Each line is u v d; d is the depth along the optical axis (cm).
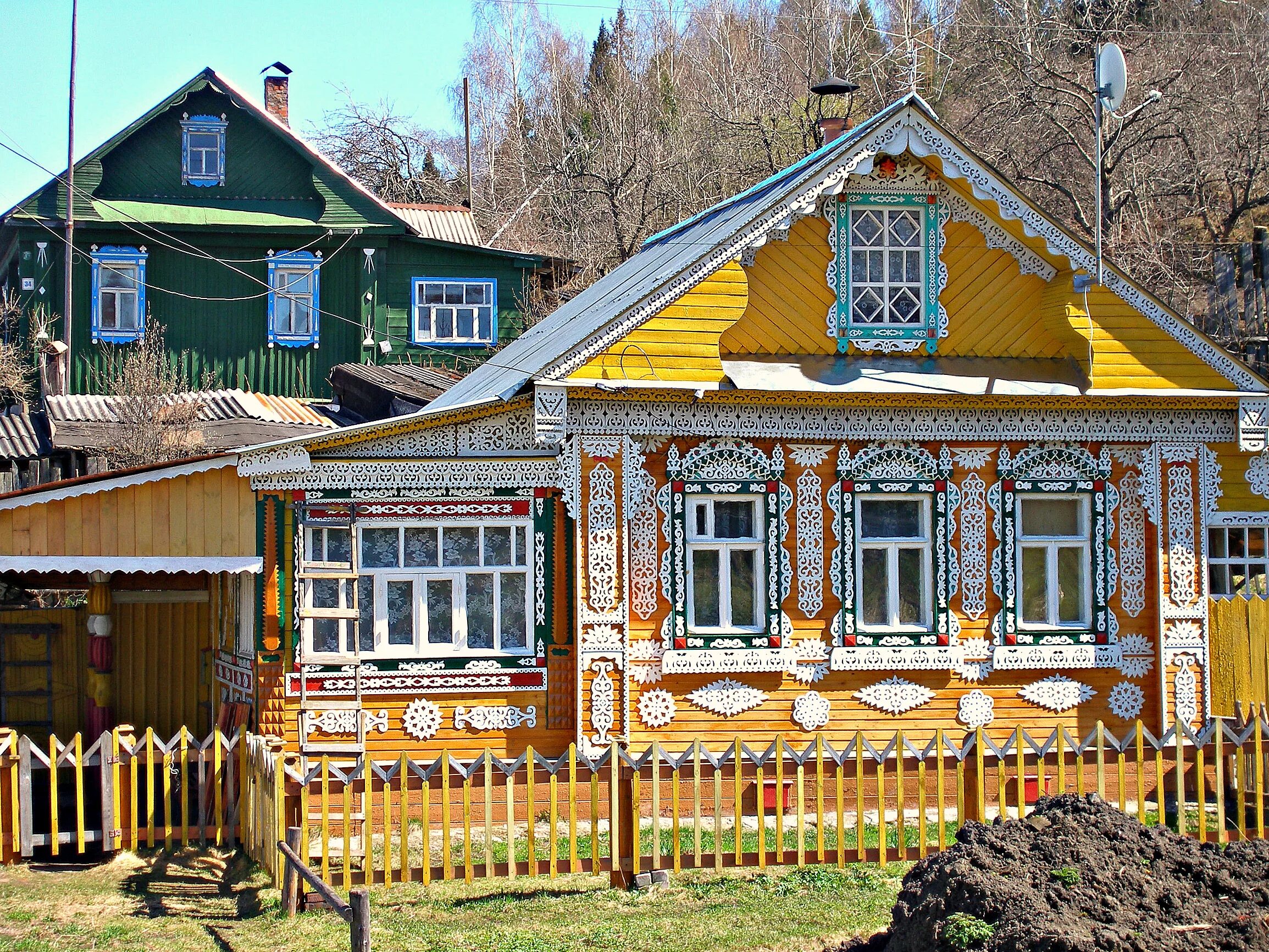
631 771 1224
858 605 1559
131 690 1758
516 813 1439
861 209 1602
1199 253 3359
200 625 1791
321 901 1099
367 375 2906
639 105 4972
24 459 2691
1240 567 1769
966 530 1587
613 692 1483
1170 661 1595
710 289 1501
